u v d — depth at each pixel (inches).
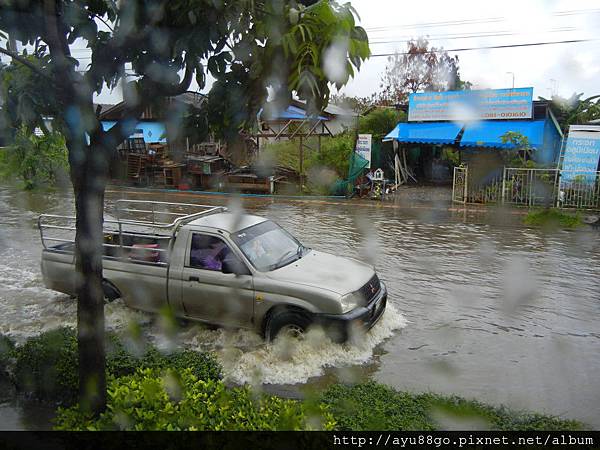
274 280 233.0
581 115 689.6
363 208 624.7
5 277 352.8
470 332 252.8
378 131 845.8
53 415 176.2
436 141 713.0
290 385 201.3
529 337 246.7
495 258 388.2
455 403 164.7
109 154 145.4
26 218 570.6
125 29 132.7
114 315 271.1
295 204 665.0
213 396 148.4
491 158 692.7
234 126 143.9
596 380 204.2
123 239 297.4
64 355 188.2
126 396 142.2
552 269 357.7
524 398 190.5
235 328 247.3
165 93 142.8
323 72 119.7
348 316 220.2
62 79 137.5
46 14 134.1
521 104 685.3
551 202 601.0
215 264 248.5
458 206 625.0
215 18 127.3
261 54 125.9
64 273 286.4
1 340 218.2
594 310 280.2
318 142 803.4
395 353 230.7
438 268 363.9
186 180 825.5
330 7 117.0
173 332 251.3
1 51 130.5
